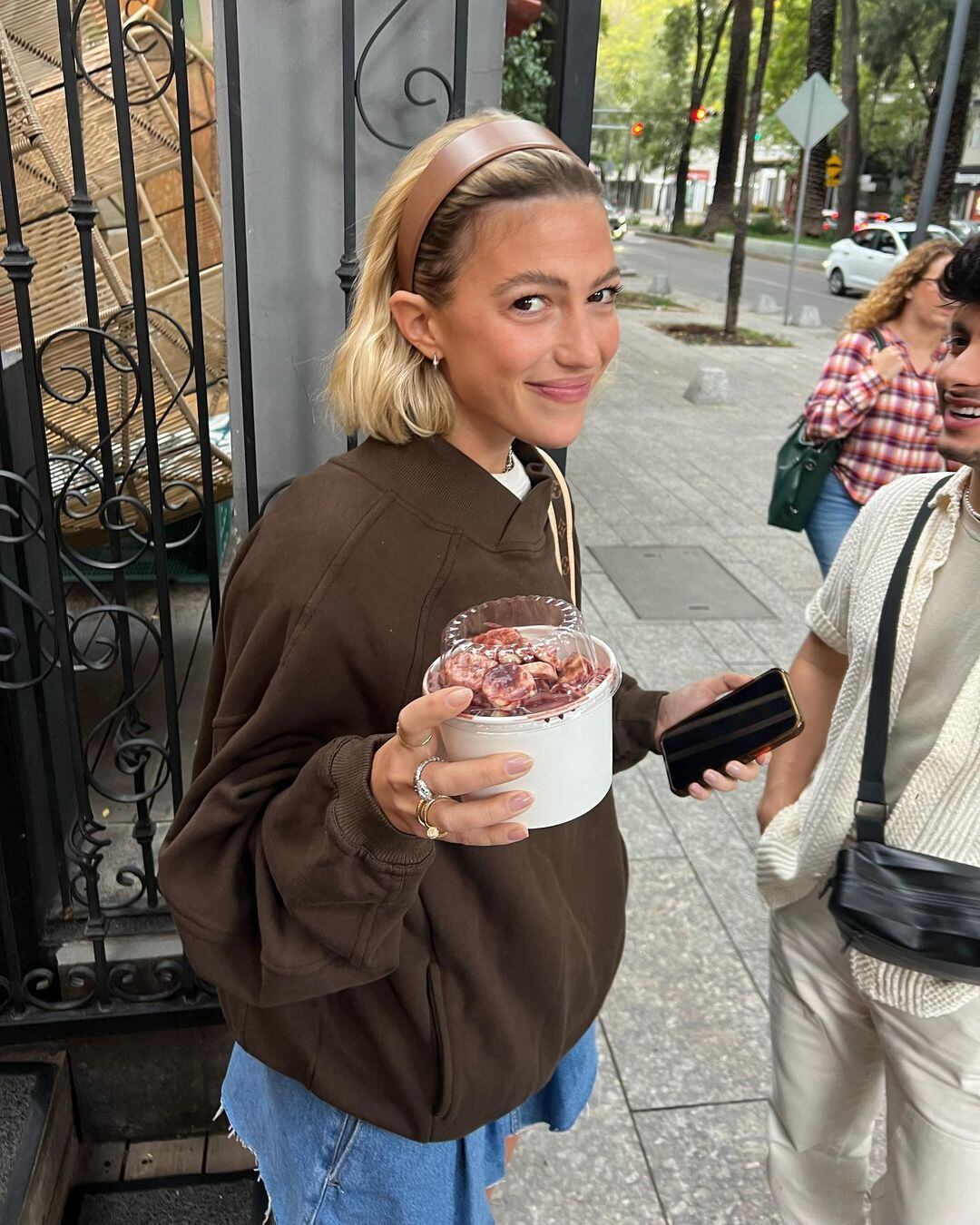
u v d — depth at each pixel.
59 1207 1.92
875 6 27.45
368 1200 1.22
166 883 1.04
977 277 1.15
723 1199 1.99
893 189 34.72
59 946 1.97
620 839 1.36
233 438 1.74
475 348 0.96
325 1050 1.14
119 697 2.88
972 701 1.25
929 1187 1.38
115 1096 2.06
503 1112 1.20
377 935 0.94
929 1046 1.32
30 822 1.88
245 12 1.49
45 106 2.34
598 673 0.92
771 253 30.41
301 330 1.66
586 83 1.56
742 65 24.88
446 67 1.58
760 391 10.62
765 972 2.56
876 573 1.39
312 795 0.91
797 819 1.54
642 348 13.36
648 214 52.00
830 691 1.64
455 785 0.77
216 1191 2.01
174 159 2.55
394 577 0.99
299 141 1.56
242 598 1.04
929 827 1.29
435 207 0.94
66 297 2.46
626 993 2.48
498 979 1.15
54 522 1.65
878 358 3.35
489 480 1.04
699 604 4.89
